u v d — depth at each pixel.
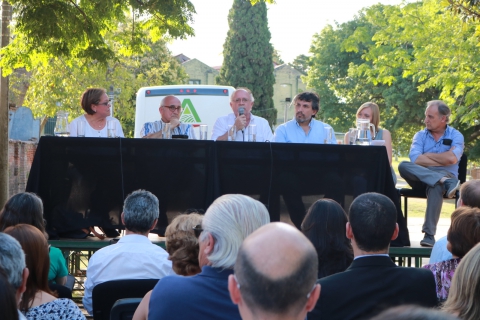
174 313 2.28
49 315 2.74
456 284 2.26
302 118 5.98
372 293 2.56
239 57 42.91
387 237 2.64
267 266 1.43
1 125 10.62
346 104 33.78
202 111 11.71
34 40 8.57
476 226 3.13
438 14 18.52
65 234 4.98
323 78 34.12
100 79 24.31
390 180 4.95
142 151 4.95
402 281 2.59
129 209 3.79
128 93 26.45
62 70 22.50
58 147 4.91
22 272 2.26
